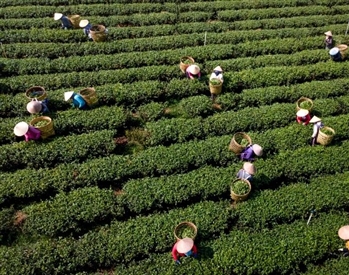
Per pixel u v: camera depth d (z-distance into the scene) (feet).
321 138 68.18
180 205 60.70
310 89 80.28
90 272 52.70
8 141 68.08
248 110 74.95
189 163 65.26
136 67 85.05
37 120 67.92
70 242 54.24
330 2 111.24
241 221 58.03
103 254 53.01
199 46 91.04
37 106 68.08
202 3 106.73
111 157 65.51
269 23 100.63
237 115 73.51
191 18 100.99
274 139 69.41
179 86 78.79
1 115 72.69
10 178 61.21
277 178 64.34
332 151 67.72
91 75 80.28
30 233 55.77
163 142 69.72
